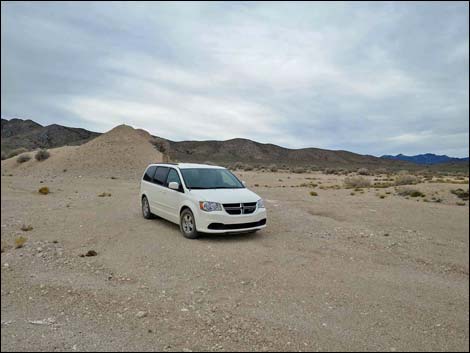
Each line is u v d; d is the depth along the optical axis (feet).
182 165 30.73
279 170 206.59
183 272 18.70
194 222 25.29
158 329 12.69
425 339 12.41
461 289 17.20
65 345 11.60
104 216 34.83
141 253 22.16
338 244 25.03
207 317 13.64
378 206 42.32
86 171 112.68
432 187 58.59
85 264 20.13
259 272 18.72
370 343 12.02
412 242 25.89
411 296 16.16
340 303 15.15
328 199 49.65
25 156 135.23
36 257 21.38
